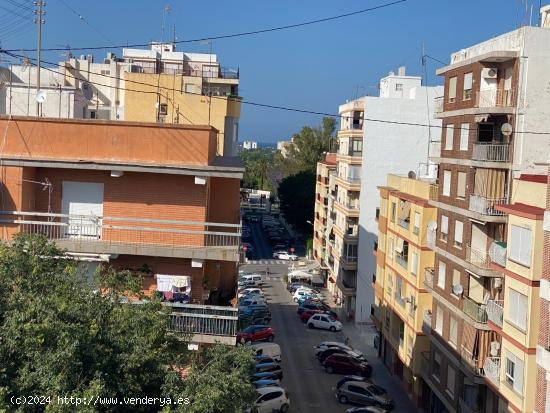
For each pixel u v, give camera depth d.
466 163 34.97
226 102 39.31
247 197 161.50
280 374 46.59
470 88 35.50
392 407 41.81
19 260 15.98
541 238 26.14
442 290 37.84
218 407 14.63
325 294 79.31
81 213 23.09
